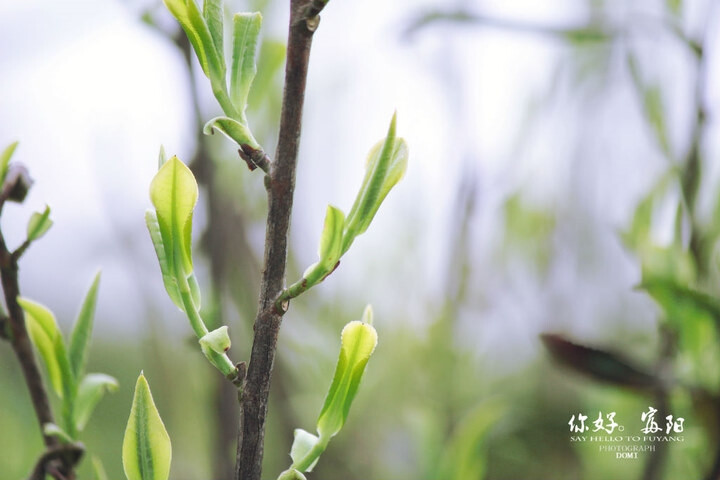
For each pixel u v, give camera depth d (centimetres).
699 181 73
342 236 53
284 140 53
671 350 71
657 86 85
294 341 93
